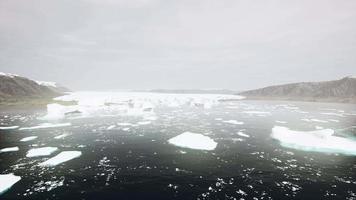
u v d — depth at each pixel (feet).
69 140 75.66
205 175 47.73
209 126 103.40
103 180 45.16
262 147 68.44
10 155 58.90
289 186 42.60
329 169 50.75
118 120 120.47
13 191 40.01
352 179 45.39
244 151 64.28
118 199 38.11
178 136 75.97
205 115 143.74
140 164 53.93
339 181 44.57
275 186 42.68
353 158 58.13
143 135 84.07
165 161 56.03
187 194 39.91
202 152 63.26
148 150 65.05
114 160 56.59
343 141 66.85
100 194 39.73
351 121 116.67
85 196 38.91
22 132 87.15
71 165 52.70
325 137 69.51
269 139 78.38
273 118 129.70
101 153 61.98
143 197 38.83
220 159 57.47
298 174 48.03
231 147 68.33
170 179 45.83
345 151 63.77
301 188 41.78
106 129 95.30
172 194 39.91
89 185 42.96
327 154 61.67
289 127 100.42
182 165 53.42
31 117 127.24
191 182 44.55
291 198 38.24
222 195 39.47
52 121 114.52
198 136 74.49
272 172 49.19
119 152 63.00
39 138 77.82
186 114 149.07
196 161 56.13
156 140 76.48
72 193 39.81
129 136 82.38
